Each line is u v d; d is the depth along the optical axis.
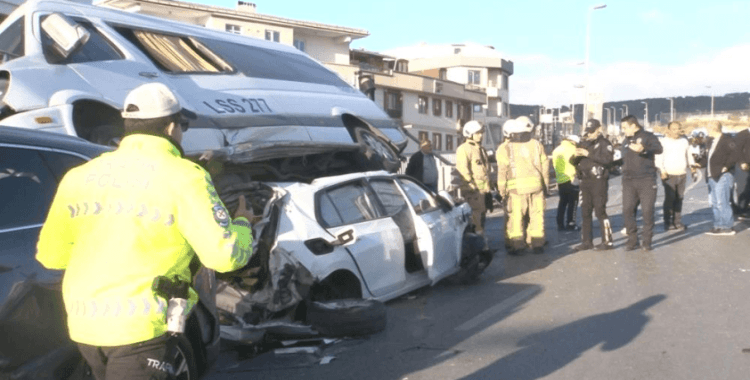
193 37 10.39
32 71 7.71
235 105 9.75
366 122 11.73
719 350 5.82
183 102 8.93
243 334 6.10
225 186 7.76
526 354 5.91
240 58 10.87
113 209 2.82
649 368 5.41
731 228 12.71
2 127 4.04
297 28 50.91
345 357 6.04
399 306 7.88
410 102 59.78
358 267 7.16
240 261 2.87
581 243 12.08
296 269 6.46
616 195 23.28
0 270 3.58
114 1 43.38
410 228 8.12
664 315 7.02
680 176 13.50
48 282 3.75
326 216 7.09
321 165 9.51
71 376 3.85
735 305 7.34
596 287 8.46
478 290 8.59
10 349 3.55
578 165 11.31
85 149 4.32
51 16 8.34
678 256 10.45
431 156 12.66
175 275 2.88
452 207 8.91
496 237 13.58
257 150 8.06
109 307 2.76
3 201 3.80
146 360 2.78
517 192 11.13
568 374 5.35
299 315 6.75
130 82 8.49
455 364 5.72
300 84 11.62
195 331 3.97
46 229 2.98
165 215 2.80
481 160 11.38
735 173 14.98
